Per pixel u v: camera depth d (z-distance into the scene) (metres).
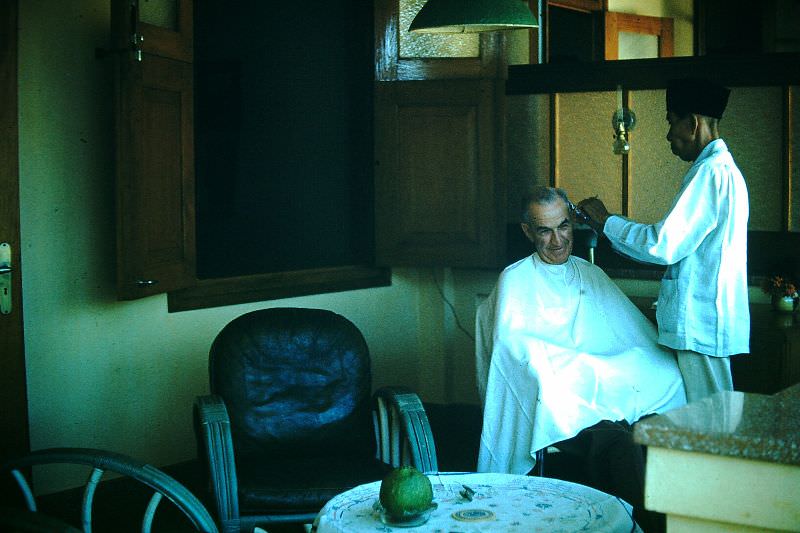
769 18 6.59
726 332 3.33
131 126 3.53
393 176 4.85
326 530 2.17
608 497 2.35
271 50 4.83
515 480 2.50
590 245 4.13
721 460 1.28
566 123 4.59
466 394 5.08
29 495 2.43
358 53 4.98
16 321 3.46
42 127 3.65
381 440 3.20
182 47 3.91
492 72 4.70
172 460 4.16
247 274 4.61
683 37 6.88
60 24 3.70
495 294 3.59
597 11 6.32
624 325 3.57
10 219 3.42
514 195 4.76
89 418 3.85
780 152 4.11
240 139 4.75
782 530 1.25
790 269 4.10
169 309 4.13
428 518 2.20
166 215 3.84
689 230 3.31
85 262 3.81
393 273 5.09
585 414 3.25
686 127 3.42
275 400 3.30
